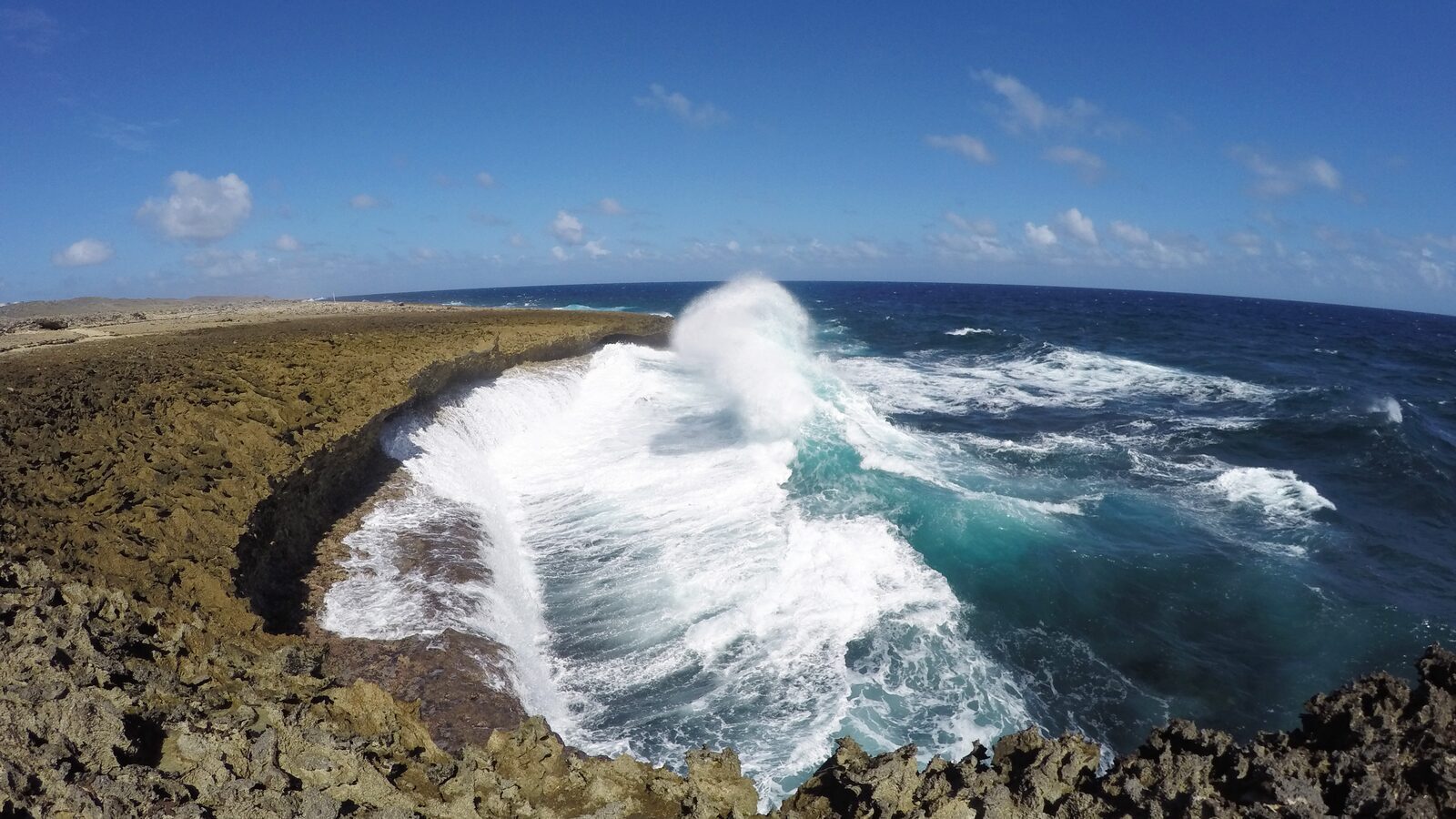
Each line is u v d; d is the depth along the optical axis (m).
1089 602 14.07
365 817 6.12
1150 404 31.56
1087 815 5.99
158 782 5.89
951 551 15.55
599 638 12.68
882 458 20.52
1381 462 22.36
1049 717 11.18
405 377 19.73
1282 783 5.86
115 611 8.06
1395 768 5.92
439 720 9.42
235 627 9.43
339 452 15.59
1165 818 5.84
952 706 11.16
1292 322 94.44
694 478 19.45
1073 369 40.62
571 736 10.33
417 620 11.49
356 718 7.86
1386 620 13.73
